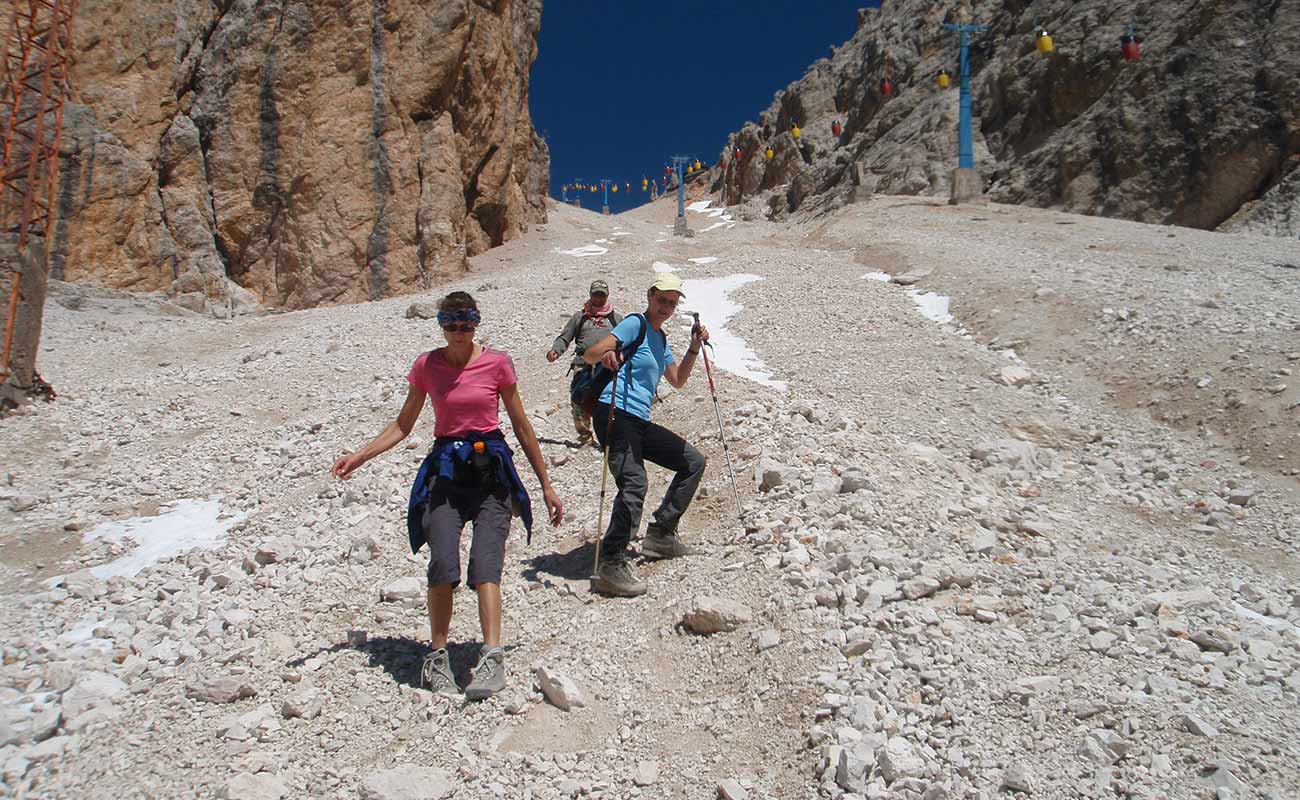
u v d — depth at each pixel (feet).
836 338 37.45
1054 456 25.16
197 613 16.69
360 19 86.02
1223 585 17.30
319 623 15.89
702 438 23.41
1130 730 11.28
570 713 12.68
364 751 12.00
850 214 93.56
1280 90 89.20
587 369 24.20
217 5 84.99
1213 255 55.36
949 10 174.70
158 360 45.42
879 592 14.38
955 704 11.78
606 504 20.45
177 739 12.28
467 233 104.12
